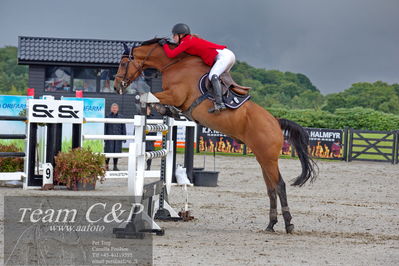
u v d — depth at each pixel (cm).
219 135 2750
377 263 713
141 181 837
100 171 1344
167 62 938
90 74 3100
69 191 1305
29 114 1308
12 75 7750
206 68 917
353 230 973
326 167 2244
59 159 1318
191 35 929
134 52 966
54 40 3136
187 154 1538
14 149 1427
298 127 942
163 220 1002
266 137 906
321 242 846
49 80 3097
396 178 1936
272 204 936
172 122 1027
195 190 1447
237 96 912
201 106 908
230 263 684
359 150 2644
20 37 3086
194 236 861
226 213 1111
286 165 2261
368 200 1383
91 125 2031
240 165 2230
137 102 854
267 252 758
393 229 994
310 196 1413
